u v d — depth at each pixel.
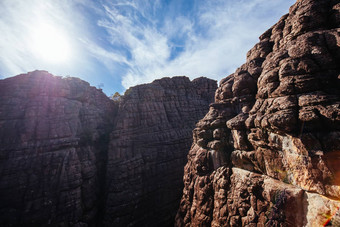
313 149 11.28
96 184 41.34
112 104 62.28
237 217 16.59
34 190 32.56
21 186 32.50
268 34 24.20
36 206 31.31
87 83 57.78
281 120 12.73
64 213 32.31
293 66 13.96
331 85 12.28
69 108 45.44
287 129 12.55
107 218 35.81
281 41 18.89
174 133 53.22
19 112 39.47
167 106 59.03
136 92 55.97
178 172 47.19
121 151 44.78
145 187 41.97
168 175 45.56
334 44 12.98
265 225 13.81
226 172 20.22
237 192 17.56
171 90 64.25
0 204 30.73
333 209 10.05
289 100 13.17
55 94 45.75
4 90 41.88
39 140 37.47
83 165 39.44
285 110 12.93
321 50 13.16
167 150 48.97
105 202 38.38
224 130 22.27
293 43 15.84
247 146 18.16
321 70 12.92
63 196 33.47
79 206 34.25
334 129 10.65
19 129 37.41
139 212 38.56
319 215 10.62
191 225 23.70
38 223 30.22
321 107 11.20
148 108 53.94
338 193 10.02
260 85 17.62
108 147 46.19
